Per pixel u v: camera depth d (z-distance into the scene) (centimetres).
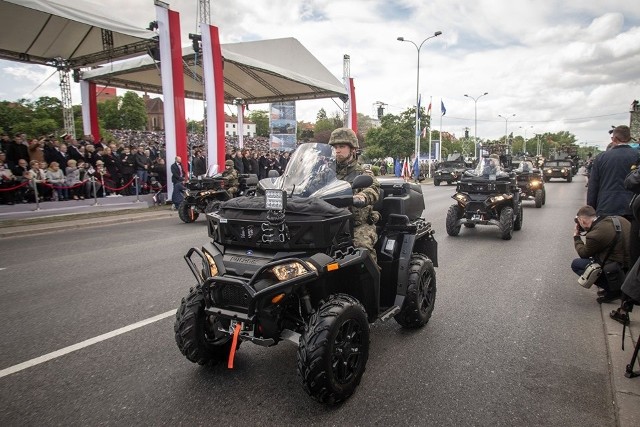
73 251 872
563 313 514
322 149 384
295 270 300
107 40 1702
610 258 520
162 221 1337
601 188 586
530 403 322
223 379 359
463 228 1175
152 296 577
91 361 392
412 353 408
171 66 1594
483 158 1137
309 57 2367
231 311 314
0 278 667
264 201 340
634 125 1423
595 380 357
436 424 296
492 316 506
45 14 1532
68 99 2072
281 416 305
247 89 2609
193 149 1873
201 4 1702
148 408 316
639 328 450
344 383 317
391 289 438
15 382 354
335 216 327
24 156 1356
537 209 1584
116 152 1633
